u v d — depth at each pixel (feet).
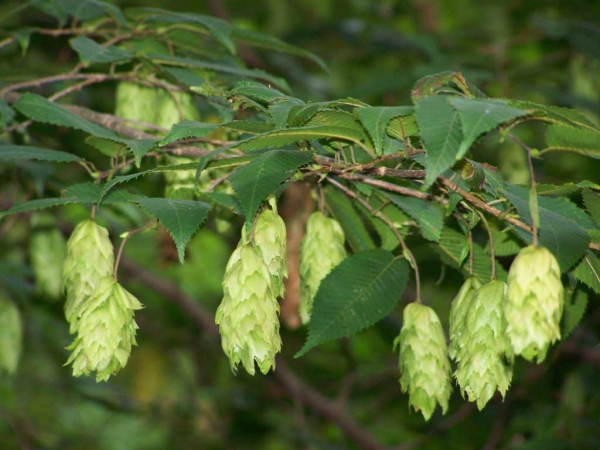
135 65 11.96
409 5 26.58
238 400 23.25
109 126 10.97
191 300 21.17
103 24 13.00
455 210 9.14
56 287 15.10
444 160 6.53
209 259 22.77
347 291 9.25
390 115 7.15
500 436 21.27
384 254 9.49
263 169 7.54
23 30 12.34
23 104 9.29
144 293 23.91
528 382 20.30
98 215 15.83
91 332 8.05
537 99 20.45
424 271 19.17
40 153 9.25
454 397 22.63
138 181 16.39
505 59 21.52
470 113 6.44
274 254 8.00
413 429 22.88
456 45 23.44
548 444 18.57
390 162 8.57
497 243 9.71
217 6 25.21
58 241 15.16
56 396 24.17
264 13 27.48
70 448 23.93
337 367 24.70
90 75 11.43
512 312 6.84
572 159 20.34
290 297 13.61
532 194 7.11
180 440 24.23
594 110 17.92
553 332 6.78
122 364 8.14
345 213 10.62
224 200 8.16
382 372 23.99
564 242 7.66
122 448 24.16
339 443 23.79
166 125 11.80
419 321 8.95
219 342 23.95
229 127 8.25
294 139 7.91
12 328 15.28
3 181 16.51
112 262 9.16
